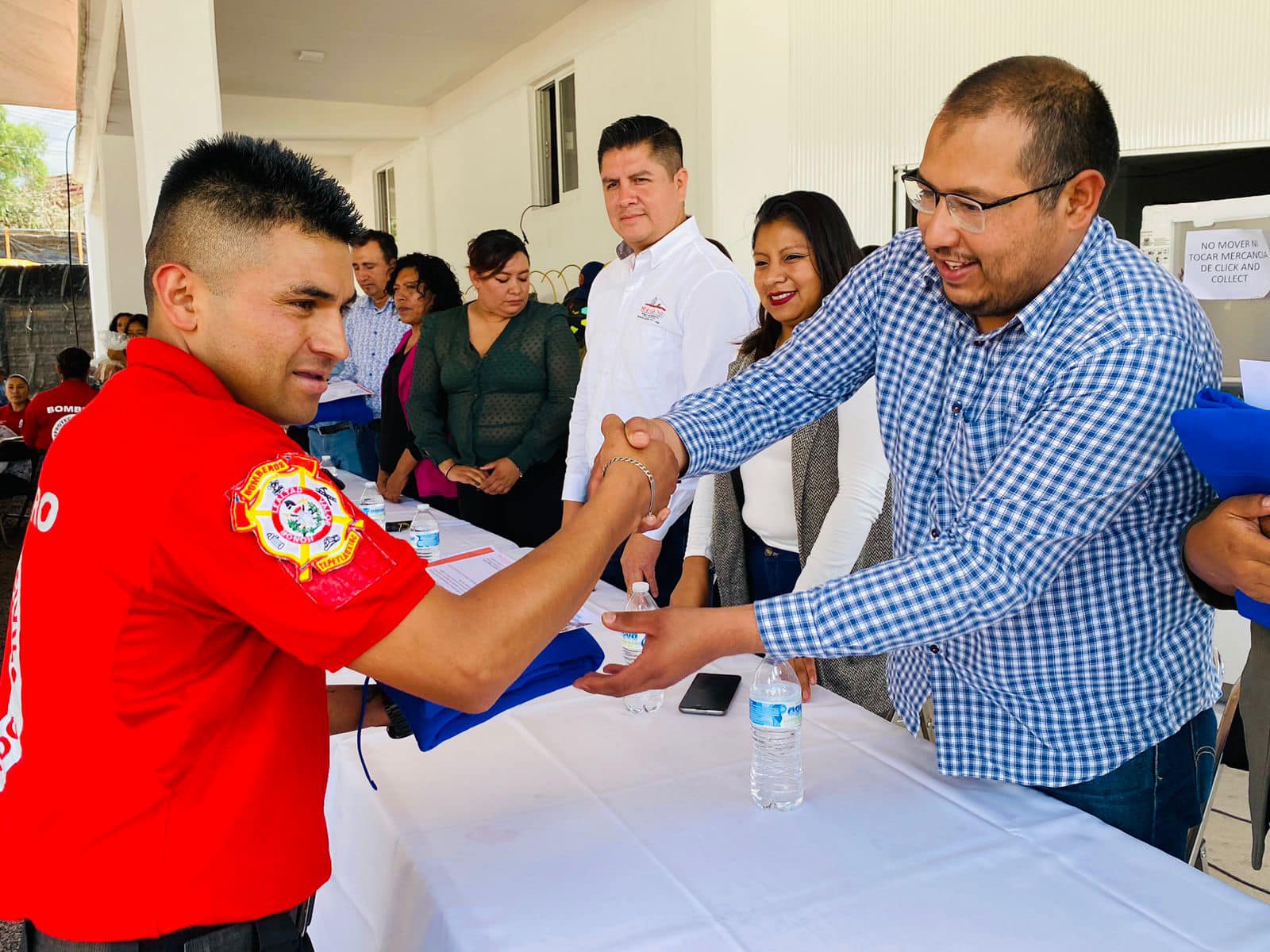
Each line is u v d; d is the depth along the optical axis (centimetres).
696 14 539
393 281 385
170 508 72
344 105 930
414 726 99
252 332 82
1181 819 122
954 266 107
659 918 94
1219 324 197
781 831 110
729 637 110
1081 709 116
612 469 109
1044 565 105
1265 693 102
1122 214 535
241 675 79
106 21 604
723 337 236
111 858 75
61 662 75
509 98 786
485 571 176
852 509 172
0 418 757
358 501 328
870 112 538
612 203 245
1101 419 102
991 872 101
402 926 104
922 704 131
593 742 136
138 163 426
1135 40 513
